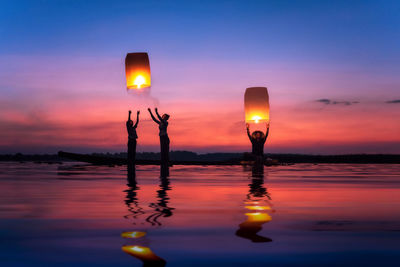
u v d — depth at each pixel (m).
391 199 4.62
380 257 2.17
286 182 7.13
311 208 3.89
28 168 12.96
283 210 3.76
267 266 2.03
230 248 2.35
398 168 14.54
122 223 3.09
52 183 6.79
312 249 2.33
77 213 3.57
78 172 10.42
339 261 2.10
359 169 13.46
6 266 2.02
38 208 3.86
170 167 14.65
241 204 4.16
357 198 4.71
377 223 3.12
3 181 7.23
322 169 13.34
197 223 3.10
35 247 2.37
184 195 4.98
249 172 10.94
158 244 2.44
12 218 3.32
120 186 6.22
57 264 2.04
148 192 5.32
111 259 2.13
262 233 2.75
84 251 2.28
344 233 2.75
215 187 6.05
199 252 2.27
